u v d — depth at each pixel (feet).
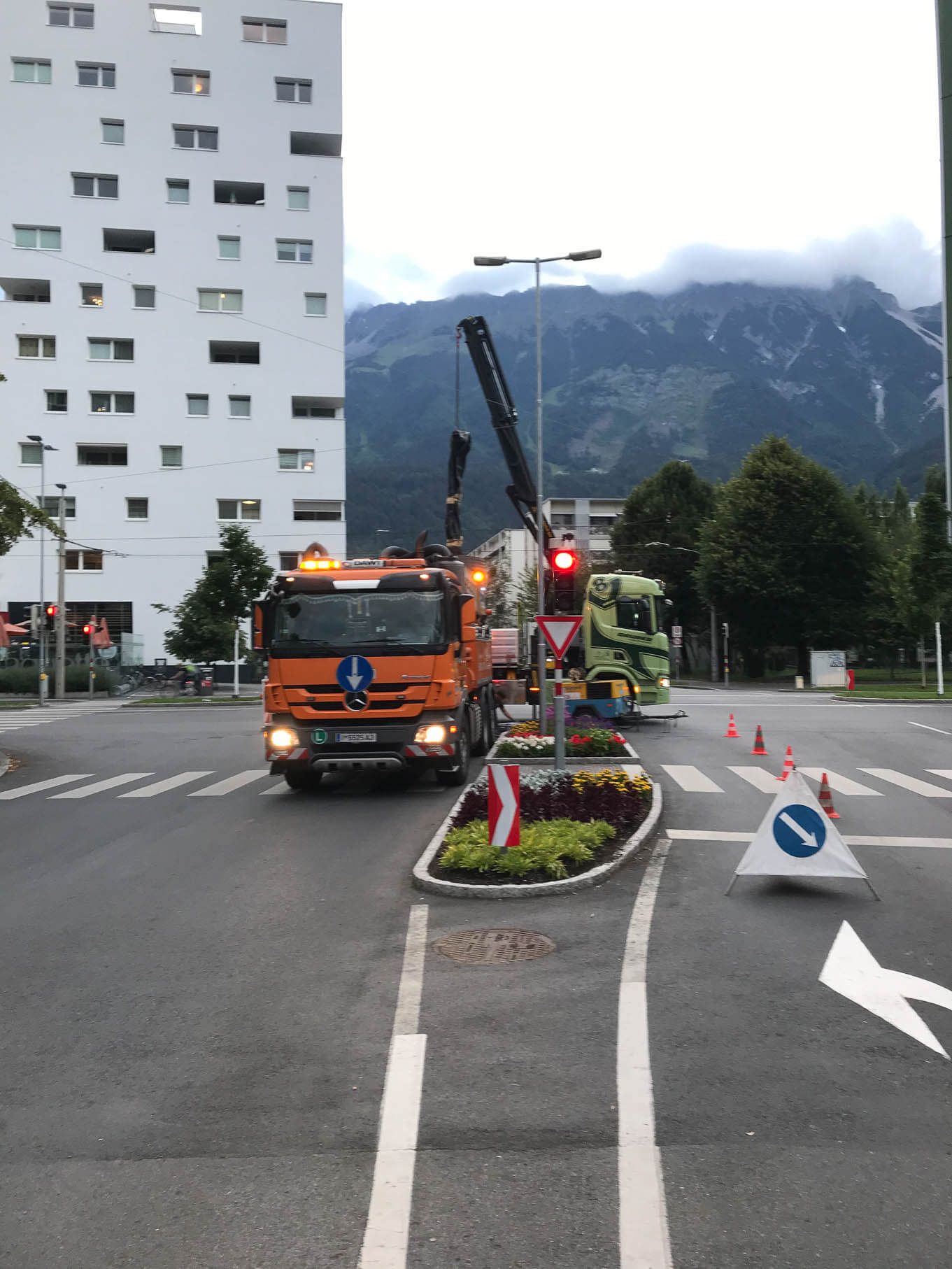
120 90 188.55
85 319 187.01
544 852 28.53
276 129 192.34
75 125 187.62
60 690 139.54
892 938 22.35
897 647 202.28
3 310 184.85
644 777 43.19
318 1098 14.65
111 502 186.91
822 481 180.96
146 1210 11.75
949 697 117.29
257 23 192.65
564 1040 16.65
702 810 40.29
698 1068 15.39
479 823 32.48
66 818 43.06
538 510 78.89
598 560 236.84
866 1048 16.14
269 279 191.83
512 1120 13.78
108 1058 16.35
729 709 102.22
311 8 193.67
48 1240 11.17
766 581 178.09
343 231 194.59
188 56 190.29
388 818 40.11
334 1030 17.33
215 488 189.57
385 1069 15.61
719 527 187.42
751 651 207.62
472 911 25.31
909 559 128.26
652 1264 10.51
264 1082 15.25
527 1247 10.82
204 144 191.52
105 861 33.22
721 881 28.09
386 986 19.62
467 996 18.94
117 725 96.37
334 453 192.65
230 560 138.41
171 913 25.94
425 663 44.27
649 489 230.27
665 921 23.95
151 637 187.11
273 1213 11.61
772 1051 16.02
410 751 44.19
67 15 188.34
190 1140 13.44
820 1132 13.30
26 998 19.44
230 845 35.40
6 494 61.46
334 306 193.88
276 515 190.70
